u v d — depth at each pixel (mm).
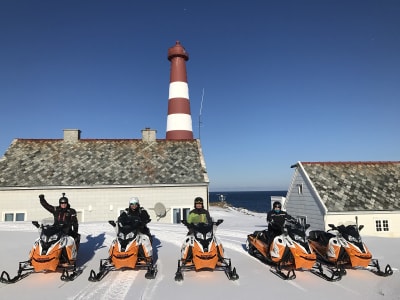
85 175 20703
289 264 7340
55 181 20031
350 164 23375
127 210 7656
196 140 25031
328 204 19625
